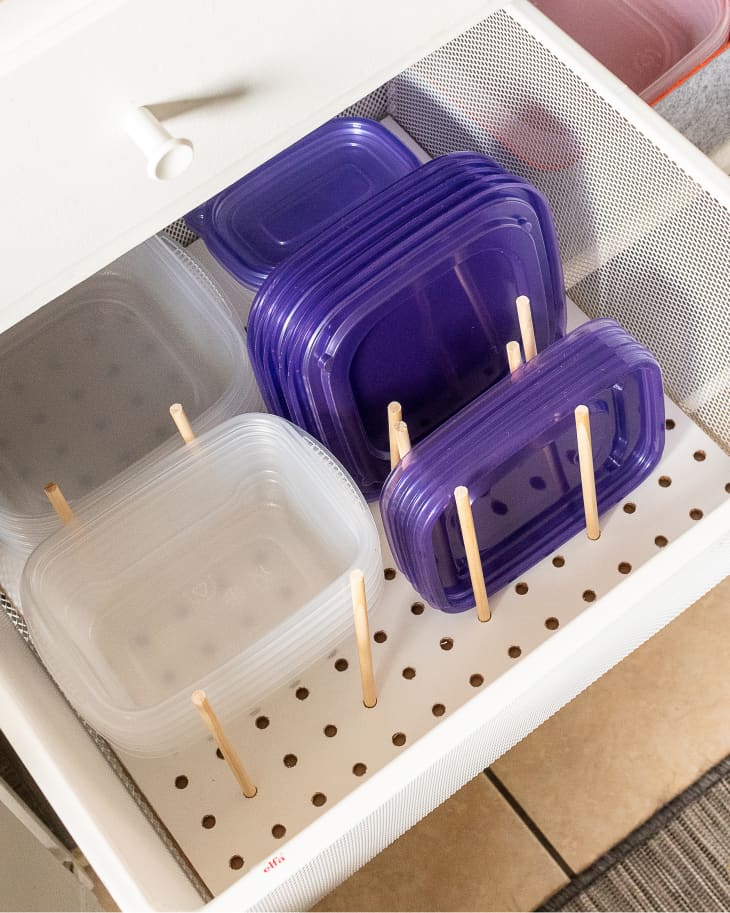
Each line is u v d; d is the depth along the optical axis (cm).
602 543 89
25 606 78
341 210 106
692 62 113
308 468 84
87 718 76
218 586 88
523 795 117
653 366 83
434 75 103
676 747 118
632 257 93
